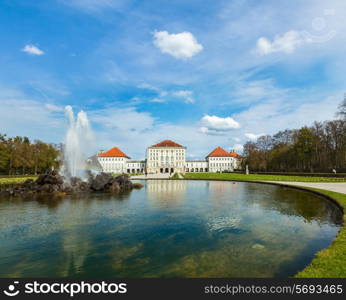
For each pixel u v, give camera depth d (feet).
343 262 18.07
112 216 39.47
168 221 35.96
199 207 47.80
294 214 40.70
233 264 20.54
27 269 19.94
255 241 26.61
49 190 71.31
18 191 68.74
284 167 247.09
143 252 23.49
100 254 23.00
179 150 440.86
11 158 177.99
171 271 19.33
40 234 29.37
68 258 22.07
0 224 34.12
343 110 151.33
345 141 161.17
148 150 440.45
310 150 194.18
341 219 36.73
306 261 21.04
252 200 57.11
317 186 83.20
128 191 80.18
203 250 23.94
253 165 275.39
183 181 142.31
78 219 37.37
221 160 476.95
